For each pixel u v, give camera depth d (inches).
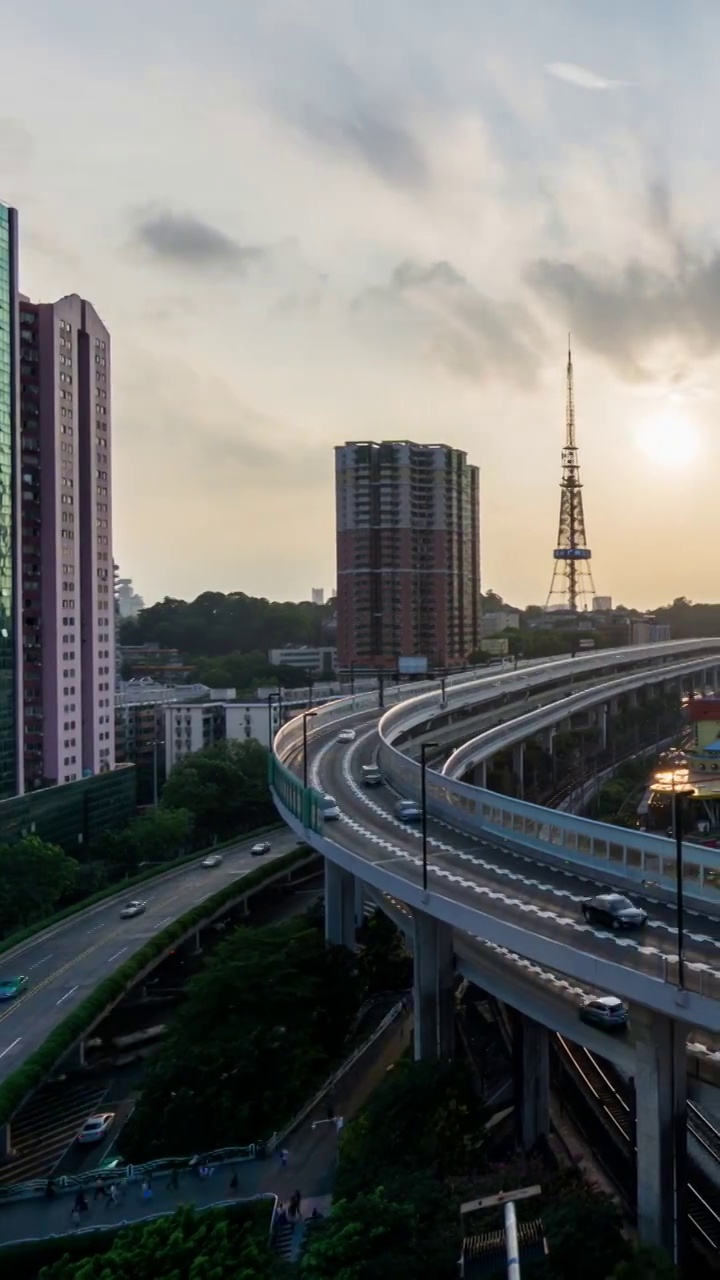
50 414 5669.3
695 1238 1996.8
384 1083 2412.6
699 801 5246.1
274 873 4955.7
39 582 5693.9
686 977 1668.3
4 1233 2133.4
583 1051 2866.6
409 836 2925.7
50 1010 3314.5
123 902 4566.9
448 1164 2047.2
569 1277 1566.2
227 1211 2037.4
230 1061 2586.1
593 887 2329.0
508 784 6048.2
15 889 4411.9
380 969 3390.7
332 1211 1764.3
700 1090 1900.8
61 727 5762.8
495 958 2503.7
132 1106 3107.8
